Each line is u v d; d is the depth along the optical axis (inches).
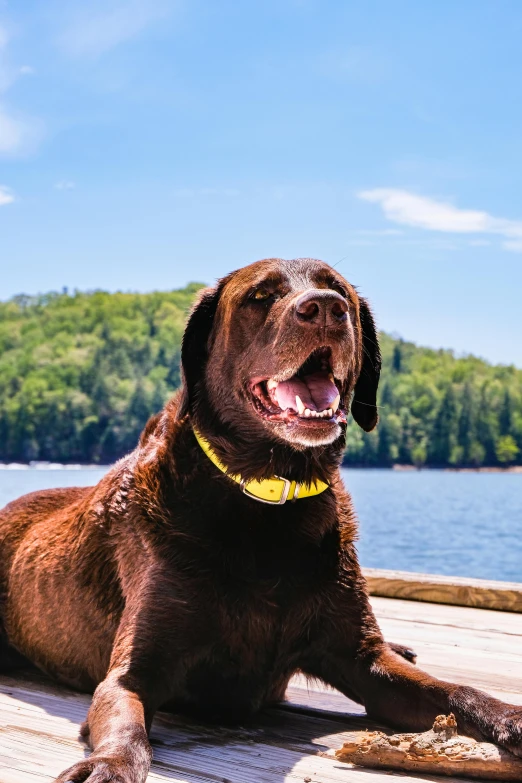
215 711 136.0
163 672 128.7
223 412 138.2
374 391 160.1
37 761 113.3
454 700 121.9
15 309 6235.2
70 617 154.3
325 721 138.7
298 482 133.7
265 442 133.5
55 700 148.9
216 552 131.6
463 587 235.8
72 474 3887.8
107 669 148.2
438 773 111.1
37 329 5949.8
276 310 133.8
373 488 3614.7
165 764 114.9
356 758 114.6
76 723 132.8
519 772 108.0
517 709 114.6
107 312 5940.0
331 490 139.1
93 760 99.4
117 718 113.0
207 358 146.3
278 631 133.6
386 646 138.5
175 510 134.3
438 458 5098.4
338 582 137.1
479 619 217.6
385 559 1259.2
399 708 129.7
